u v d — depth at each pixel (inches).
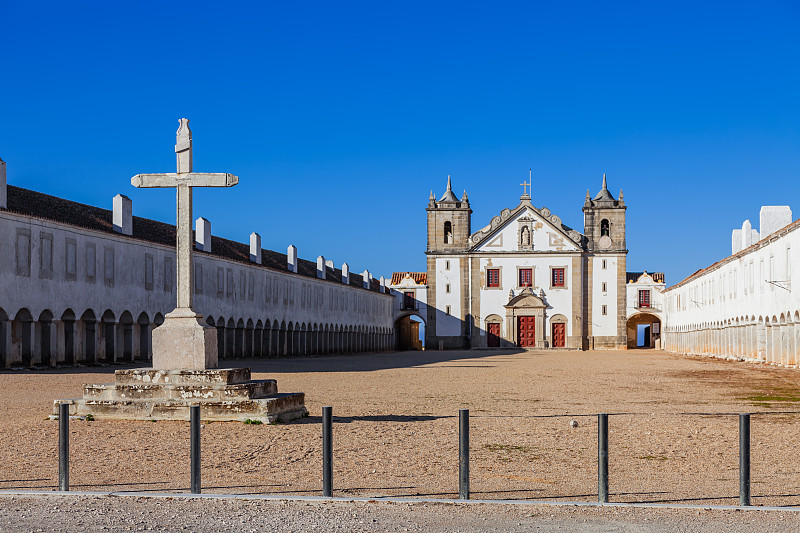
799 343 1571.1
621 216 3376.0
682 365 1825.8
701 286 2706.7
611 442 550.9
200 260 2150.6
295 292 2874.0
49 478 410.9
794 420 677.9
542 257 3403.1
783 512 333.1
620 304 3361.2
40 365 1565.0
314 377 1312.7
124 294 1828.2
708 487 398.3
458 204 3481.8
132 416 609.9
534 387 1083.9
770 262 1781.5
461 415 362.6
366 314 3668.8
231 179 637.9
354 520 317.7
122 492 366.6
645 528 305.1
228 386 606.9
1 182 1477.6
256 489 384.8
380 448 513.7
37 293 1540.4
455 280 3467.0
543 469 450.9
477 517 323.6
